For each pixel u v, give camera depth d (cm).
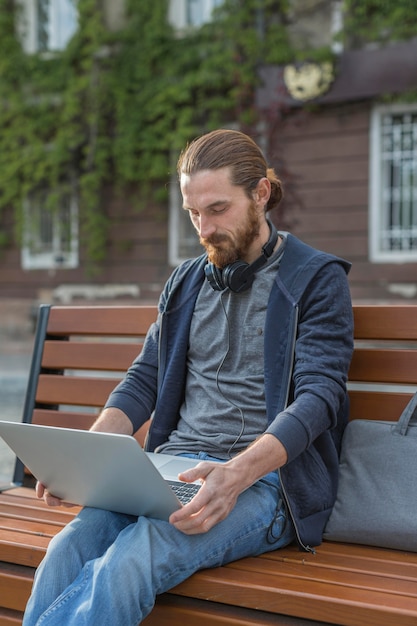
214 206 197
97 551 185
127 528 181
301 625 166
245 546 187
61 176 1187
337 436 218
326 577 176
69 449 176
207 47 1059
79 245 1177
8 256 1227
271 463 177
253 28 1036
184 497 180
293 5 1015
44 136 1191
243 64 1036
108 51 1133
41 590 175
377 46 978
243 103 1038
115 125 1144
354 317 228
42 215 1205
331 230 1009
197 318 219
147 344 230
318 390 188
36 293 1209
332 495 204
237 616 171
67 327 273
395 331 222
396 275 981
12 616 197
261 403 206
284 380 200
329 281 203
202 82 1061
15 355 1091
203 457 205
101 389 265
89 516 191
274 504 194
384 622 157
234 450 205
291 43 1020
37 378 276
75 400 269
